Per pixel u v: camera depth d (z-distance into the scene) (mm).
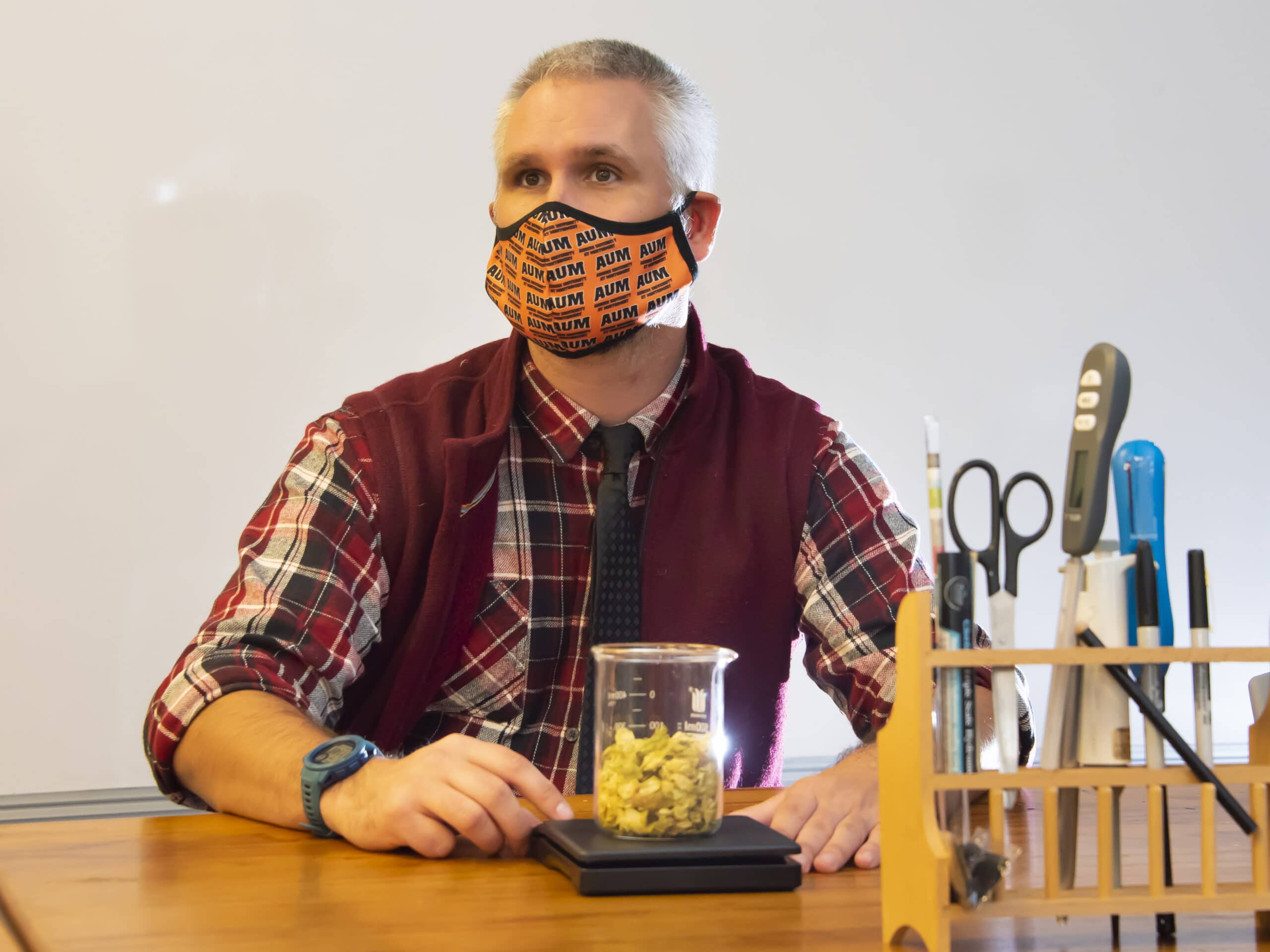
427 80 2955
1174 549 3434
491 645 1481
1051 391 3385
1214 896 671
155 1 2740
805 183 3213
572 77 1446
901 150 3293
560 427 1516
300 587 1345
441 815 879
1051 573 3291
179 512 2719
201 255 2758
